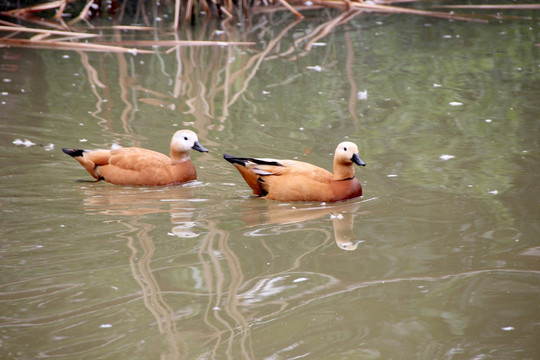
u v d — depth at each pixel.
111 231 9.08
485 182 10.88
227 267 8.05
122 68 18.17
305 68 18.39
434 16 24.59
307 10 25.52
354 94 16.17
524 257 8.26
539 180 10.88
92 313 6.98
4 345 6.40
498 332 6.72
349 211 9.99
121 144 12.70
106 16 24.03
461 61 19.06
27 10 22.89
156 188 11.17
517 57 19.41
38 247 8.50
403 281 7.73
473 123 14.06
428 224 9.34
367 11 25.36
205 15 24.45
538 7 25.62
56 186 11.02
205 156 12.45
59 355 6.27
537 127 13.69
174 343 6.49
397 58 19.41
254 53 19.86
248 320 6.92
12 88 16.02
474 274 7.87
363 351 6.41
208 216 9.82
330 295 7.41
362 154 12.38
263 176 10.76
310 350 6.42
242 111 14.91
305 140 13.14
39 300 7.21
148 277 7.75
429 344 6.52
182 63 18.78
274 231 9.20
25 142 12.73
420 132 13.55
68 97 15.55
